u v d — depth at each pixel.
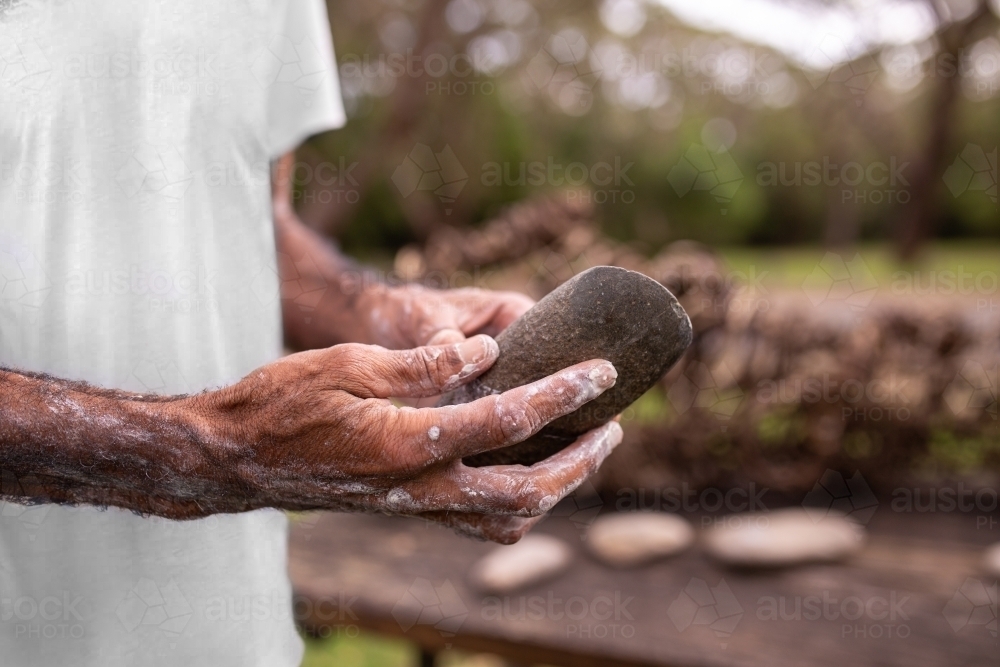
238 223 1.05
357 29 7.09
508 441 0.83
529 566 2.12
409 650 3.09
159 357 0.98
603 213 9.56
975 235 13.01
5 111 0.90
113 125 0.94
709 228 11.10
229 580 1.03
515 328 0.96
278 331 1.14
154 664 1.01
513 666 2.52
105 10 0.93
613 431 0.99
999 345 2.56
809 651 1.77
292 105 1.29
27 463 0.88
